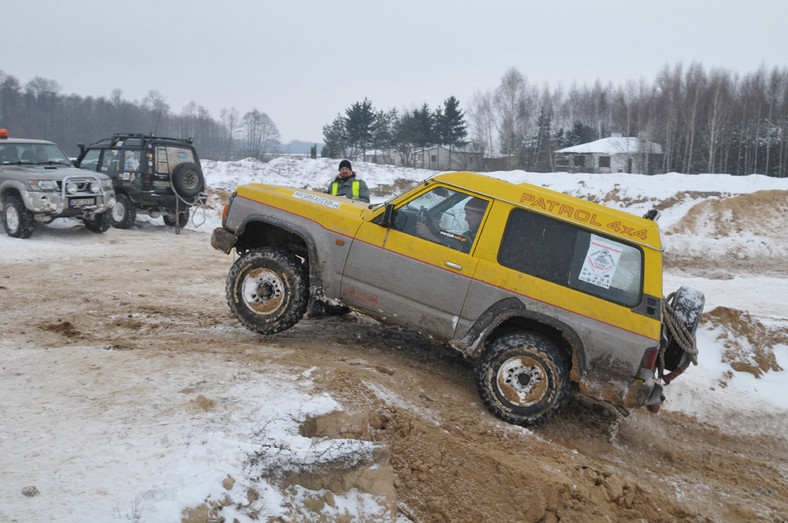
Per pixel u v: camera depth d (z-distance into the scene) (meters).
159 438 4.35
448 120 58.47
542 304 5.99
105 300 8.96
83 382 5.30
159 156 17.20
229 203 7.08
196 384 5.36
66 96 84.00
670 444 7.02
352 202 7.51
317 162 36.22
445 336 6.29
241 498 3.75
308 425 4.76
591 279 6.00
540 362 5.89
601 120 73.81
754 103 58.78
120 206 17.28
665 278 16.80
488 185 6.34
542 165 62.41
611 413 7.22
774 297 14.47
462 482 4.83
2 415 4.56
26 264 11.32
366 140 61.75
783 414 8.14
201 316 8.34
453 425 5.60
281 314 6.73
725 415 8.04
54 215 14.11
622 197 29.22
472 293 6.17
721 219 24.00
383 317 6.55
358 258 6.54
